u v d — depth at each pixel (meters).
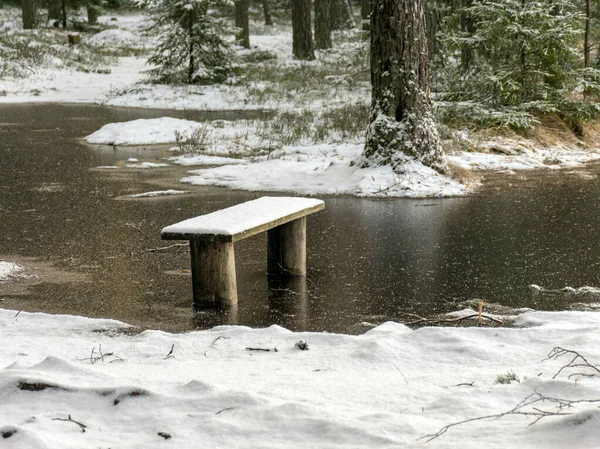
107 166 14.36
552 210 10.31
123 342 5.38
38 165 14.45
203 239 6.33
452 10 22.48
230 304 6.55
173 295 6.84
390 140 12.28
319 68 33.50
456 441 3.09
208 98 26.69
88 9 47.31
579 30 16.22
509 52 16.81
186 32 29.17
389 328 5.50
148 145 17.23
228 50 29.75
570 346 4.63
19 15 46.75
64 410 3.71
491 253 8.12
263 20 54.56
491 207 10.59
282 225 7.39
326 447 3.14
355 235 9.07
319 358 4.76
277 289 6.99
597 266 7.54
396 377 4.24
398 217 10.02
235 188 12.19
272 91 27.42
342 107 22.12
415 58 12.13
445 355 4.70
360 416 3.45
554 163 14.66
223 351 5.04
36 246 8.60
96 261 7.97
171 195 11.66
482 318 5.98
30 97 28.08
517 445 3.00
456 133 15.67
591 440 2.94
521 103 16.39
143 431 3.42
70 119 21.95
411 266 7.68
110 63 36.22
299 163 14.11
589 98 17.34
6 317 6.10
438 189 11.64
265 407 3.57
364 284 7.09
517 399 3.65
